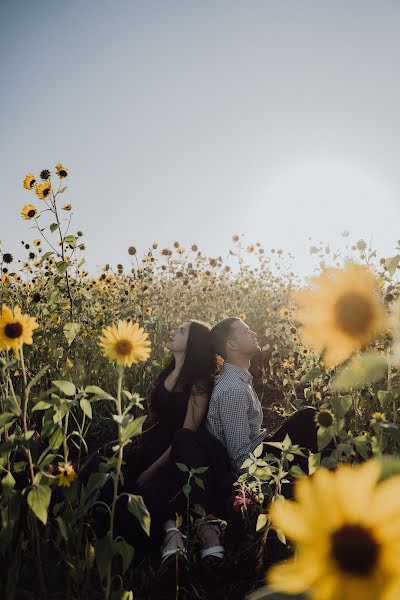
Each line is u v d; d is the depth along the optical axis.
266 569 2.14
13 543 2.06
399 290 2.91
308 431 2.72
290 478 2.61
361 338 0.80
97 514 2.42
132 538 2.37
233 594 2.05
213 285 7.55
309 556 0.54
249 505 2.36
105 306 5.46
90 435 3.68
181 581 2.11
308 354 3.87
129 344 1.86
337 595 0.53
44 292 5.17
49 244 3.98
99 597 1.89
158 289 6.52
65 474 1.93
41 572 1.87
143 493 2.43
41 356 4.16
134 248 5.84
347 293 0.81
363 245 3.80
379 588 0.52
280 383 5.11
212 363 3.00
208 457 2.84
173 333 3.08
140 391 4.11
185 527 2.37
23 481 2.33
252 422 3.02
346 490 0.54
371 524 0.53
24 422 1.94
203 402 2.99
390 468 0.53
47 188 3.91
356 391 2.93
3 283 5.26
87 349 4.40
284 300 7.21
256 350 3.06
